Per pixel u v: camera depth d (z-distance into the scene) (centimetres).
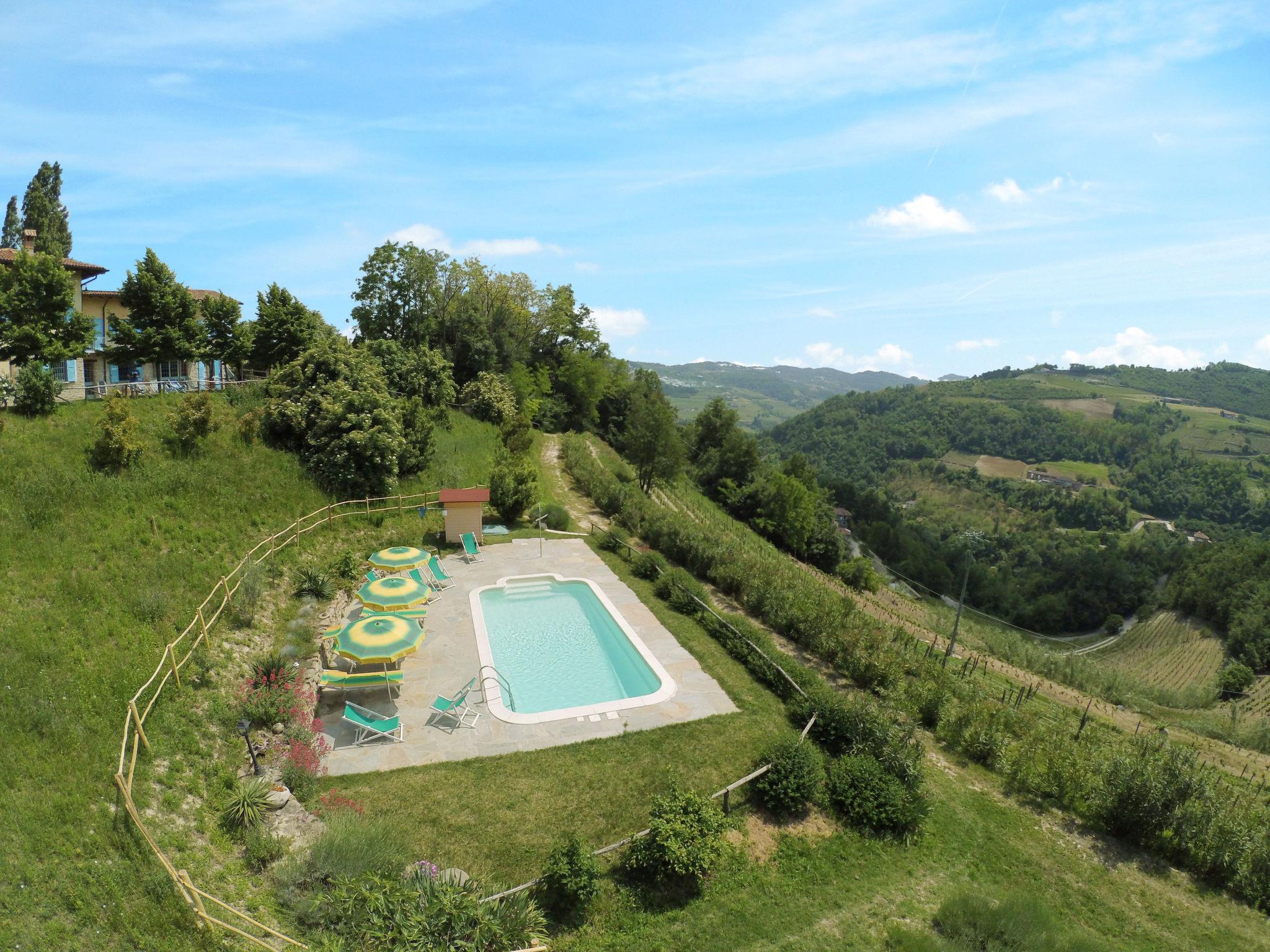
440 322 5572
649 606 2253
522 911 969
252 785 1148
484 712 1570
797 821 1331
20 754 1027
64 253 5281
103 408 2223
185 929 847
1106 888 1288
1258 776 2147
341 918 921
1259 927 1237
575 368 6912
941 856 1310
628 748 1452
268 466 2544
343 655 1574
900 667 1930
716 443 8350
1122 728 2469
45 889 838
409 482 3166
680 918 1074
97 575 1590
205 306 3042
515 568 2566
